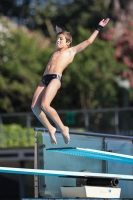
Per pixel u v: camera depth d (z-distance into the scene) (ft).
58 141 112.27
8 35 259.80
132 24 248.32
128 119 193.98
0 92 257.55
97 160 116.16
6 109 261.03
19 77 253.65
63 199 100.58
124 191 115.24
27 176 181.88
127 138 113.29
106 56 252.01
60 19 366.63
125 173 116.78
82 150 92.07
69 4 369.71
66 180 112.98
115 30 290.56
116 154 97.40
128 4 293.84
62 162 112.98
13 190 182.60
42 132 111.65
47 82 84.64
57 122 83.05
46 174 95.30
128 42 244.83
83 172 97.50
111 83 252.01
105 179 104.42
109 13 318.24
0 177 183.52
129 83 250.57
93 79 252.01
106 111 194.49
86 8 361.30
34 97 85.20
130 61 246.88
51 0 369.09
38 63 260.42
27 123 197.67
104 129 193.77
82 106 259.80
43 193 110.63
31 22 371.15
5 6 364.79
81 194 104.32
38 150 110.63
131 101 264.72
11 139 194.70
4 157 181.57
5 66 251.60
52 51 268.00
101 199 102.27
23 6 364.79
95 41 258.37
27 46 259.60
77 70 252.62
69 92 262.47
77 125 195.21
